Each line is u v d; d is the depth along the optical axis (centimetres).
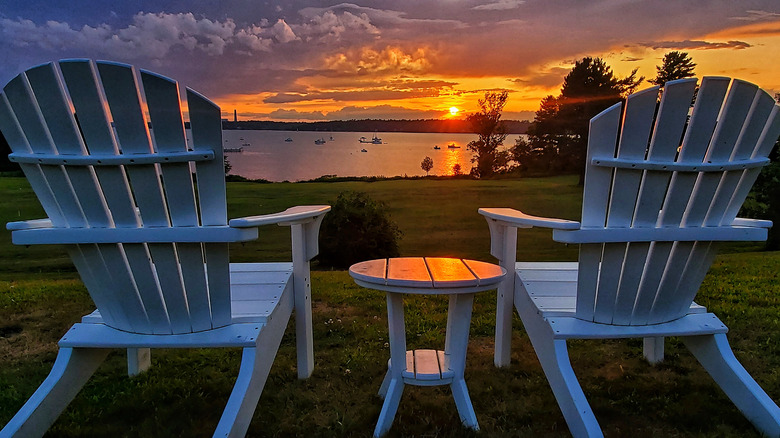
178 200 149
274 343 184
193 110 138
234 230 149
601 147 154
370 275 165
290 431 183
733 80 148
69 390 166
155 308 161
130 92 136
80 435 182
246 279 212
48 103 139
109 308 166
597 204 160
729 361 179
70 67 133
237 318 170
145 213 150
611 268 167
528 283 212
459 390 176
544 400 205
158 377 231
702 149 155
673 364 241
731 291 361
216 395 215
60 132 142
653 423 189
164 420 192
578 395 161
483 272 171
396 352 175
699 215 165
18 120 142
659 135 152
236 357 255
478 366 244
